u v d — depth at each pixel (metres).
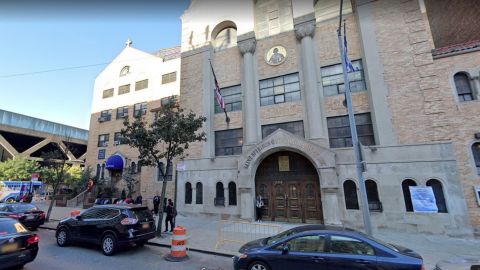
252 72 17.28
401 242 9.94
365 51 14.23
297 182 14.77
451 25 15.98
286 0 17.55
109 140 27.45
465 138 11.48
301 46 16.25
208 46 19.31
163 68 26.66
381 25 14.18
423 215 11.39
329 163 13.23
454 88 12.14
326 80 15.35
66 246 9.39
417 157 12.03
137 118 11.97
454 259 5.42
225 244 9.65
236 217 15.25
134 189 23.22
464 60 12.25
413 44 13.27
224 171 16.38
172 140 11.76
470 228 10.62
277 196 15.05
